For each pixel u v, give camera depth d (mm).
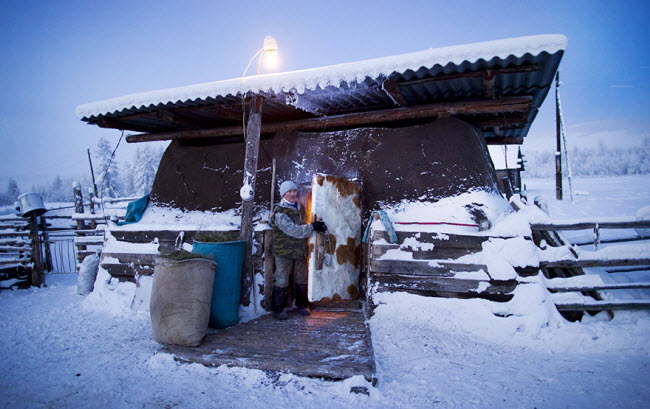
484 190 5301
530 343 3877
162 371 3430
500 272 4363
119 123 6777
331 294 4973
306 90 5090
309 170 6113
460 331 4215
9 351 4000
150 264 5660
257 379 3221
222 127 6797
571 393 2881
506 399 2832
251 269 5141
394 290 4758
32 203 7816
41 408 2785
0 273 7516
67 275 9422
